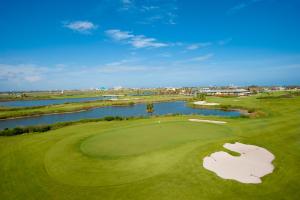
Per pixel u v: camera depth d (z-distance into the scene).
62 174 18.30
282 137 25.56
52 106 98.00
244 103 84.75
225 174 16.86
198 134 29.44
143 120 47.12
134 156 20.95
